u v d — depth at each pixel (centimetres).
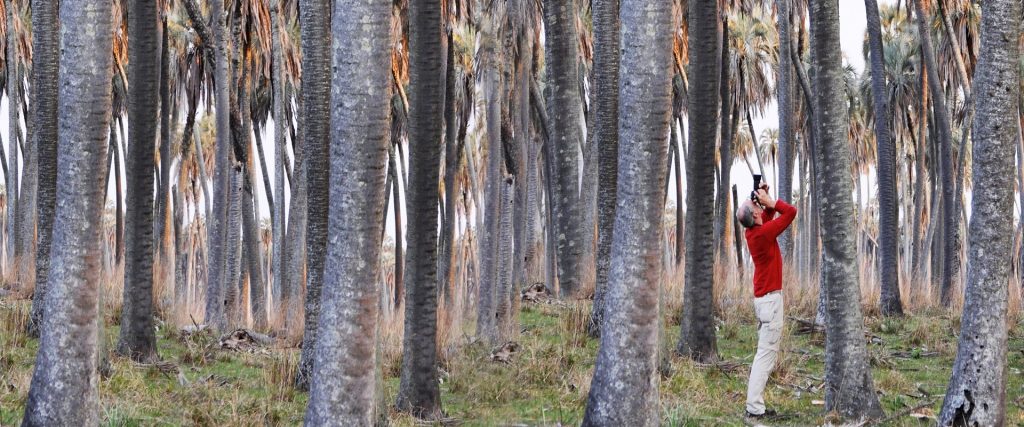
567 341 1248
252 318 1742
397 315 1272
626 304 730
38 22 1212
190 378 1066
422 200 906
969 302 769
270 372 1045
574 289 1541
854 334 851
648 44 722
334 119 661
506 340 1238
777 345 869
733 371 1080
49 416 711
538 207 2722
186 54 2448
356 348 662
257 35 2161
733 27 2631
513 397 992
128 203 1145
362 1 650
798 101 2380
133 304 1141
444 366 1134
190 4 1694
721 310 1470
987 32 771
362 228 660
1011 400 943
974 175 777
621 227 736
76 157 720
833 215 855
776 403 919
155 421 841
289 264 1780
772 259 868
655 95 724
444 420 886
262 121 2647
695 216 1144
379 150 660
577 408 920
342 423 659
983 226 764
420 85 898
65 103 721
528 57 1973
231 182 1944
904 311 1616
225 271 1783
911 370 1112
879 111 1670
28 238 2161
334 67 659
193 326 1471
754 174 881
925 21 1948
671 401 900
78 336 720
